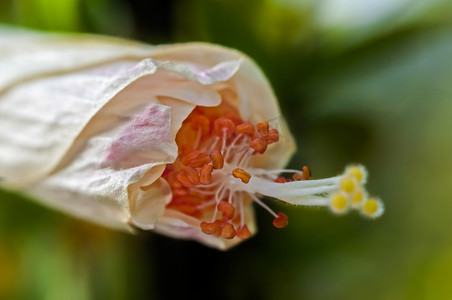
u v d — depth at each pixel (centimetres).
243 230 20
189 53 20
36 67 22
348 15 24
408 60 26
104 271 24
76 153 20
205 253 24
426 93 27
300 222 24
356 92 25
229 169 20
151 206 19
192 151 20
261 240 24
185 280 24
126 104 20
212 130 20
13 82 22
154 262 24
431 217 26
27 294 25
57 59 22
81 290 25
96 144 20
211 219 20
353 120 25
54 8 24
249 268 24
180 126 19
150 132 19
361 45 24
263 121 20
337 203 19
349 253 24
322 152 24
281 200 20
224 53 20
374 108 26
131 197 19
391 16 24
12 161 21
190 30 24
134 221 19
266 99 20
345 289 24
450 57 26
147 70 19
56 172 21
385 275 25
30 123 21
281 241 24
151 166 19
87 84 21
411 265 25
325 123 25
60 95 21
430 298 25
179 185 20
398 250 25
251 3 24
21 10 24
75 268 25
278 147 21
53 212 25
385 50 24
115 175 20
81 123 20
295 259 24
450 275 25
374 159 25
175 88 19
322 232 24
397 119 26
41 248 25
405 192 26
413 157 26
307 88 24
